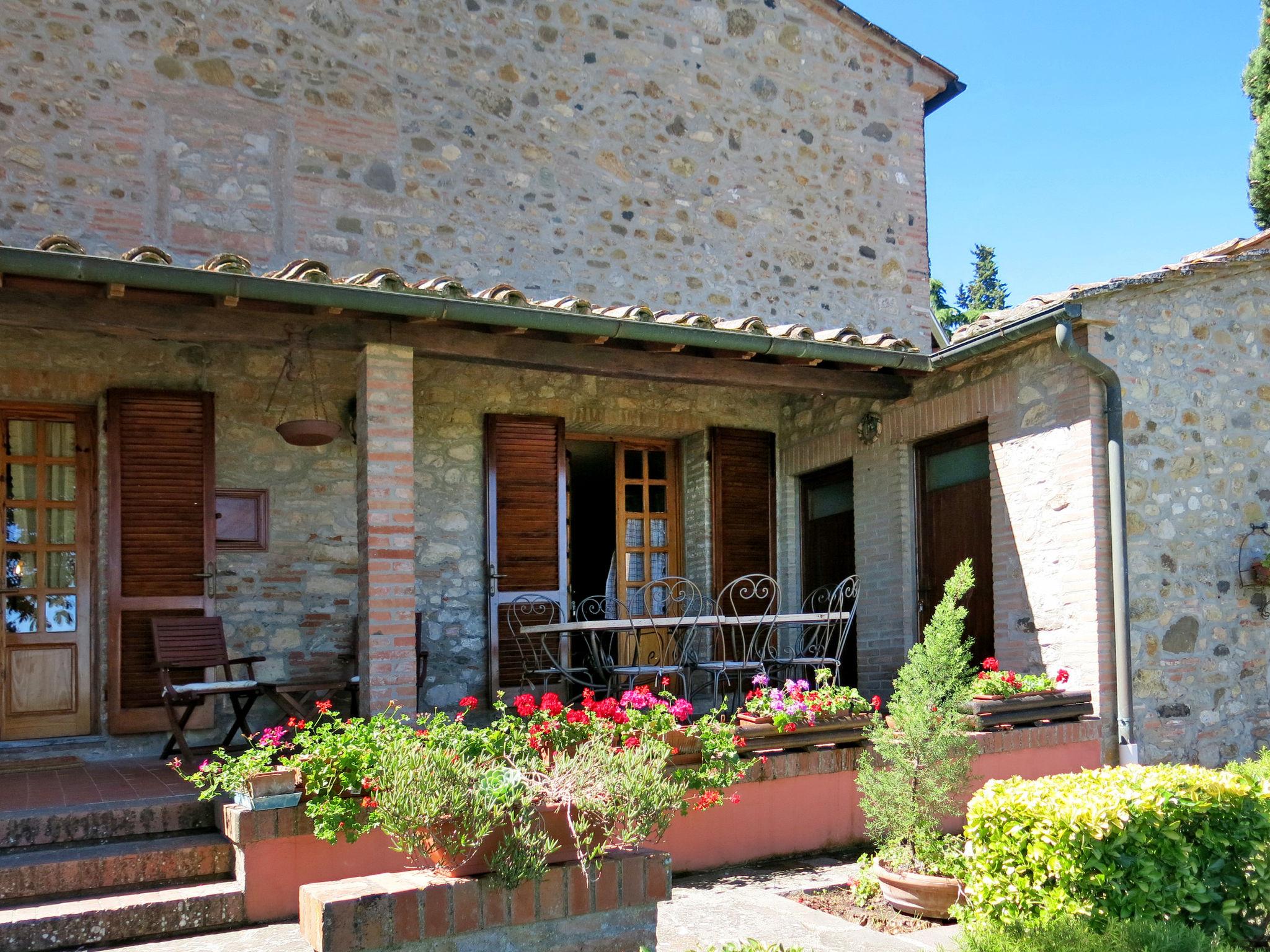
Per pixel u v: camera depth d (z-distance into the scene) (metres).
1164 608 6.18
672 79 8.68
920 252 9.72
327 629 7.00
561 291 8.06
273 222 7.16
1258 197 14.01
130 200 6.77
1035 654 6.43
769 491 8.76
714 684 8.21
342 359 7.18
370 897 3.09
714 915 4.15
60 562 6.55
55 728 6.43
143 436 6.54
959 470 7.32
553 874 3.40
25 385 6.36
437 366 7.57
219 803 4.51
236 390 6.91
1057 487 6.31
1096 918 3.54
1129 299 6.25
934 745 4.42
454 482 7.53
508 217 7.92
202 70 7.05
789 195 9.11
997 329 6.34
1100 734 5.98
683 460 8.83
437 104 7.76
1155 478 6.25
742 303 8.77
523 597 7.44
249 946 3.71
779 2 9.23
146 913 3.85
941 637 4.54
